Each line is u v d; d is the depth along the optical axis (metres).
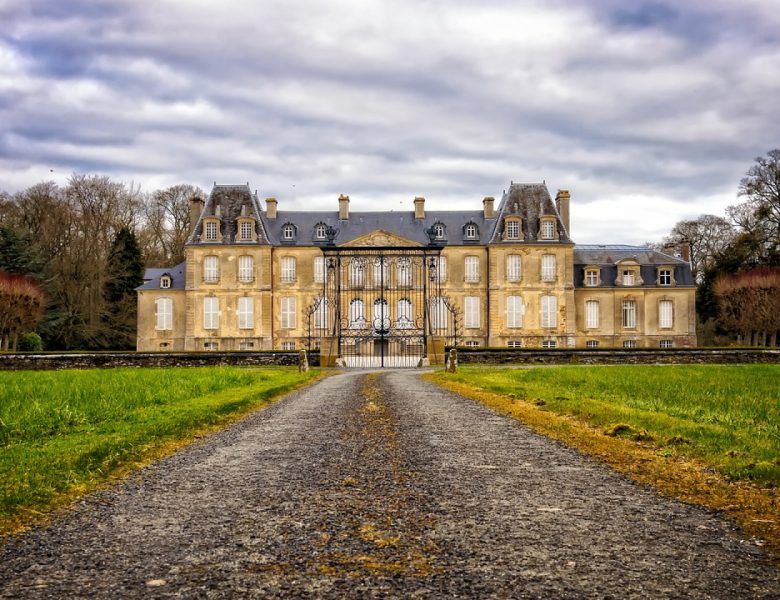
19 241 59.97
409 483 8.11
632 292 63.12
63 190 66.94
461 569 5.44
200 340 61.31
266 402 16.88
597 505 7.18
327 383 23.02
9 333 52.56
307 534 6.31
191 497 7.67
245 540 6.18
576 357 35.72
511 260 62.12
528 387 19.38
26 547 6.08
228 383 21.88
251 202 63.12
